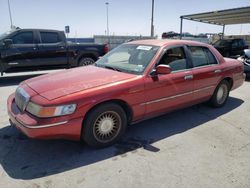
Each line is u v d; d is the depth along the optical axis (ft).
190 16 58.34
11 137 11.65
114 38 100.53
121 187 8.10
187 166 9.42
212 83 15.14
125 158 9.94
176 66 12.88
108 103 10.21
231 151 10.68
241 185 8.34
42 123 8.73
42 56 25.76
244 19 63.36
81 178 8.56
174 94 12.66
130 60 12.85
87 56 29.19
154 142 11.43
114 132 10.88
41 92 9.50
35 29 25.26
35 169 9.07
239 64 17.63
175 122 14.01
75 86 9.90
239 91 22.43
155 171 9.05
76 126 9.37
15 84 24.36
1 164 9.36
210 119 14.64
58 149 10.58
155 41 13.66
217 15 55.98
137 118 11.55
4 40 23.38
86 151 10.44
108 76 11.10
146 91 11.25
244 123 14.11
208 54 15.17
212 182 8.46
